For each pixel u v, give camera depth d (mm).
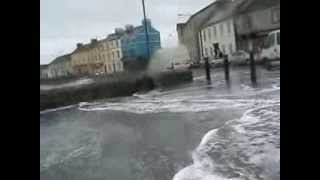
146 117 5430
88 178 4449
